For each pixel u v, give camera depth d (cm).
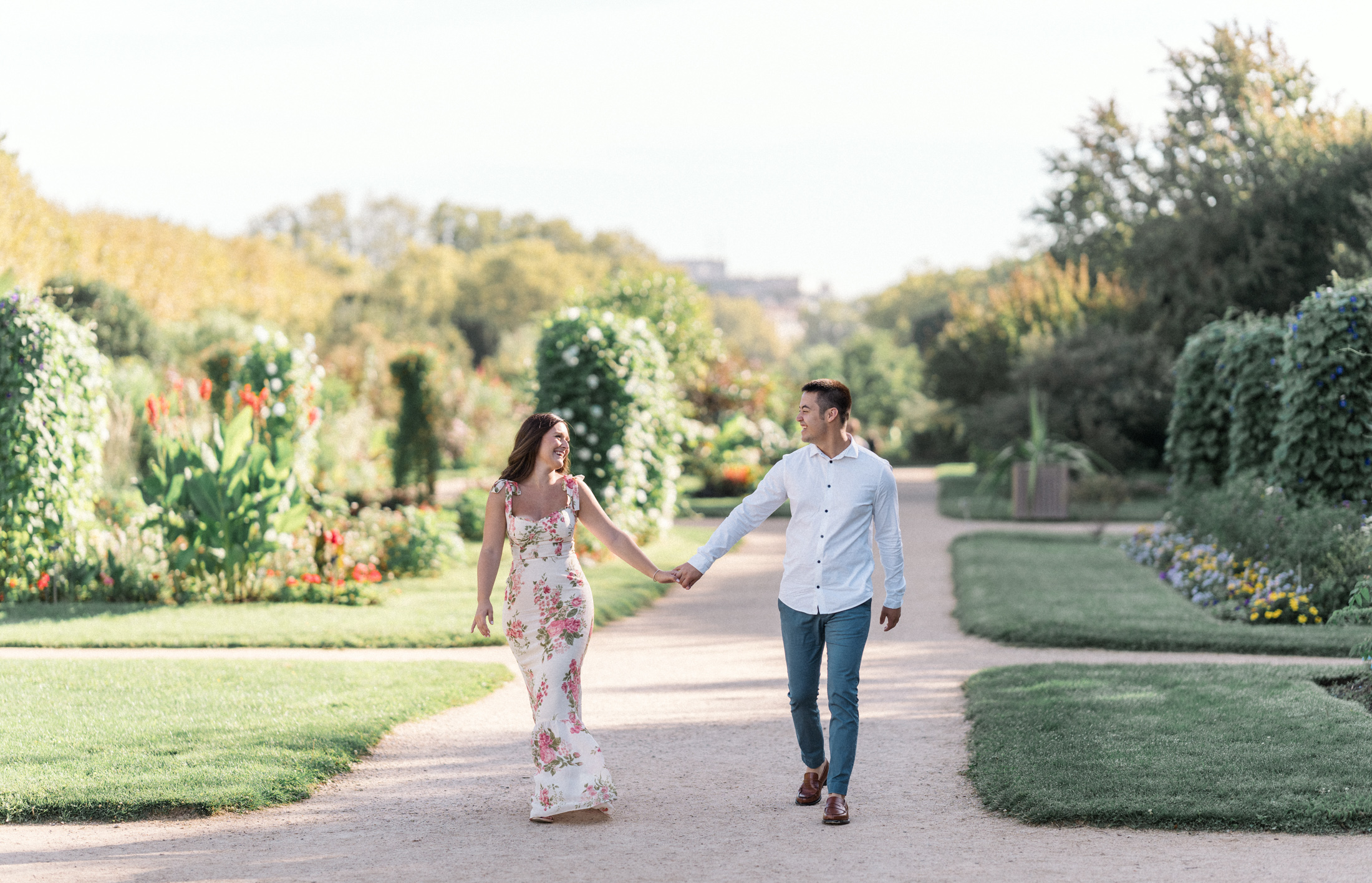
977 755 548
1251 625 896
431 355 2194
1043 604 1010
